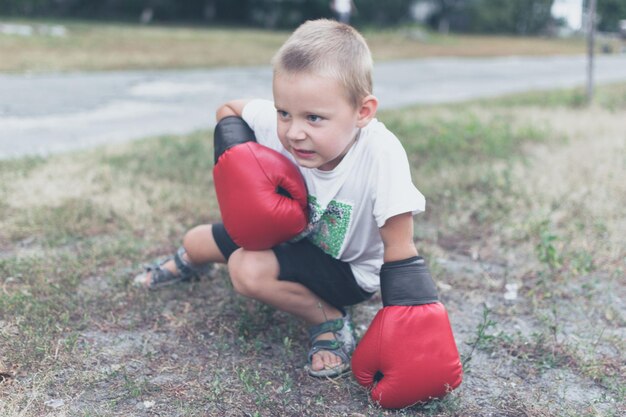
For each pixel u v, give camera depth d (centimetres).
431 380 218
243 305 289
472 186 470
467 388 240
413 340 217
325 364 244
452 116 736
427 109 809
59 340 254
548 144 608
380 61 1496
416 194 222
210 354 254
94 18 2411
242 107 260
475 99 944
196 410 219
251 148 239
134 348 255
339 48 211
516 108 838
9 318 268
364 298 260
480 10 3284
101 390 228
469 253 364
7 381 228
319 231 246
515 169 503
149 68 1087
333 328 254
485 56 1827
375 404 226
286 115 216
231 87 945
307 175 241
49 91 832
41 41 1282
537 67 1625
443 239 382
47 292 292
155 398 225
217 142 254
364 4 2911
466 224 401
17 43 1213
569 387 243
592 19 870
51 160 494
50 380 230
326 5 2722
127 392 227
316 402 226
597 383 246
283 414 221
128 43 1411
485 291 318
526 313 298
